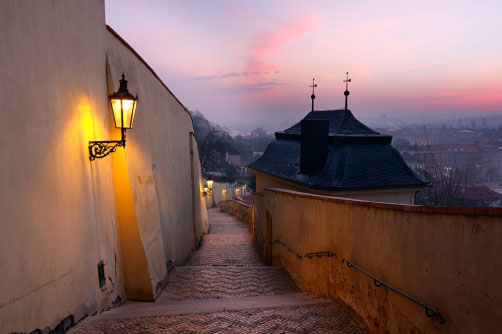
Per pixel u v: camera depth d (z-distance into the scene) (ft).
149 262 21.49
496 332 9.29
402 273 13.66
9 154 10.92
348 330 16.11
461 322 10.55
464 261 10.47
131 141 22.02
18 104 11.46
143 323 15.08
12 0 11.26
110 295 18.37
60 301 13.35
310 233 25.07
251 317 16.63
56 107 13.92
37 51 12.65
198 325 15.21
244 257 43.24
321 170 41.78
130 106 16.44
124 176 20.53
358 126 48.93
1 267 10.27
